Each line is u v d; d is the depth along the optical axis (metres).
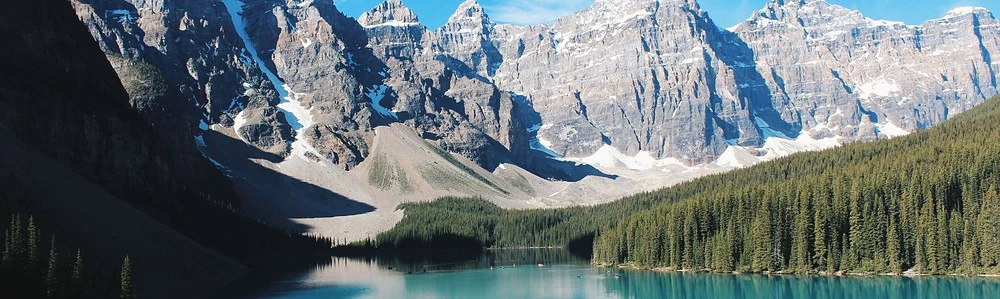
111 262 183.38
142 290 181.75
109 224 199.75
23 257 149.25
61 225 181.75
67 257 154.88
